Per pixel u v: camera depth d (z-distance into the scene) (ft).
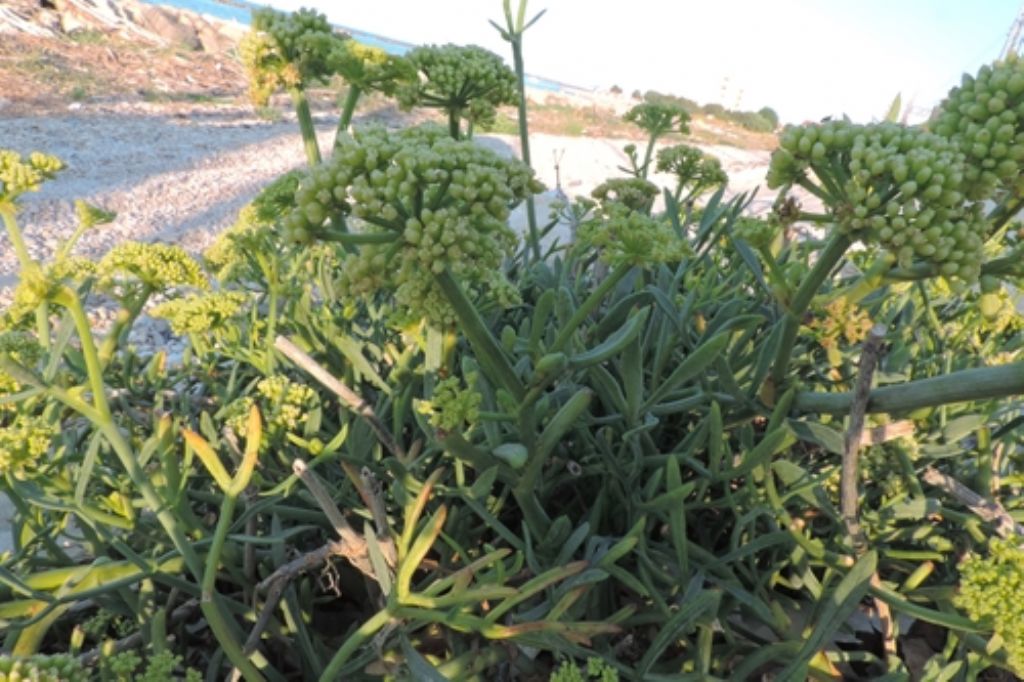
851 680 5.93
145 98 53.06
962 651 5.48
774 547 6.16
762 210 15.12
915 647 6.35
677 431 7.29
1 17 63.05
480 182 3.83
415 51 7.01
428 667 4.28
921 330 8.36
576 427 5.97
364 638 4.22
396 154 3.76
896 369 7.20
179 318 6.08
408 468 5.38
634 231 4.32
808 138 4.06
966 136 3.97
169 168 35.22
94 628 5.31
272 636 5.20
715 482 5.87
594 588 5.34
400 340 7.58
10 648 4.90
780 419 5.30
